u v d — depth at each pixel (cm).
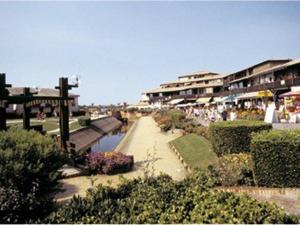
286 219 517
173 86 11181
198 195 604
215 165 1194
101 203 598
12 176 775
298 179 994
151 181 751
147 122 6400
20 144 846
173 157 2097
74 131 3052
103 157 1652
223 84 8644
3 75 1271
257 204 550
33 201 739
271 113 2547
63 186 1326
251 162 1114
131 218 532
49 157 907
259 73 5544
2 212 688
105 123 5369
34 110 5156
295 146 994
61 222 540
